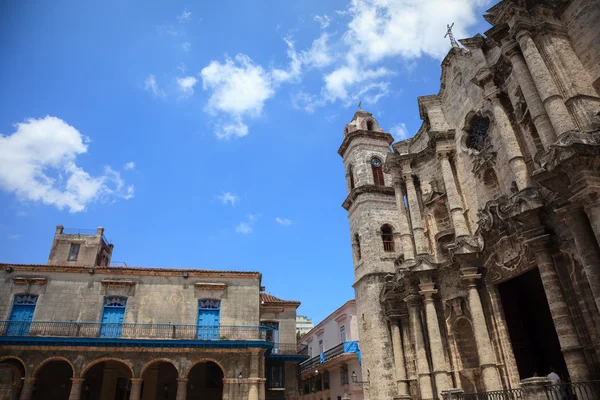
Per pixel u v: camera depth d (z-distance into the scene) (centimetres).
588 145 1277
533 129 1822
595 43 1584
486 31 1891
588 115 1464
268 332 4088
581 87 1562
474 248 2077
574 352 1388
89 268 3291
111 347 2991
